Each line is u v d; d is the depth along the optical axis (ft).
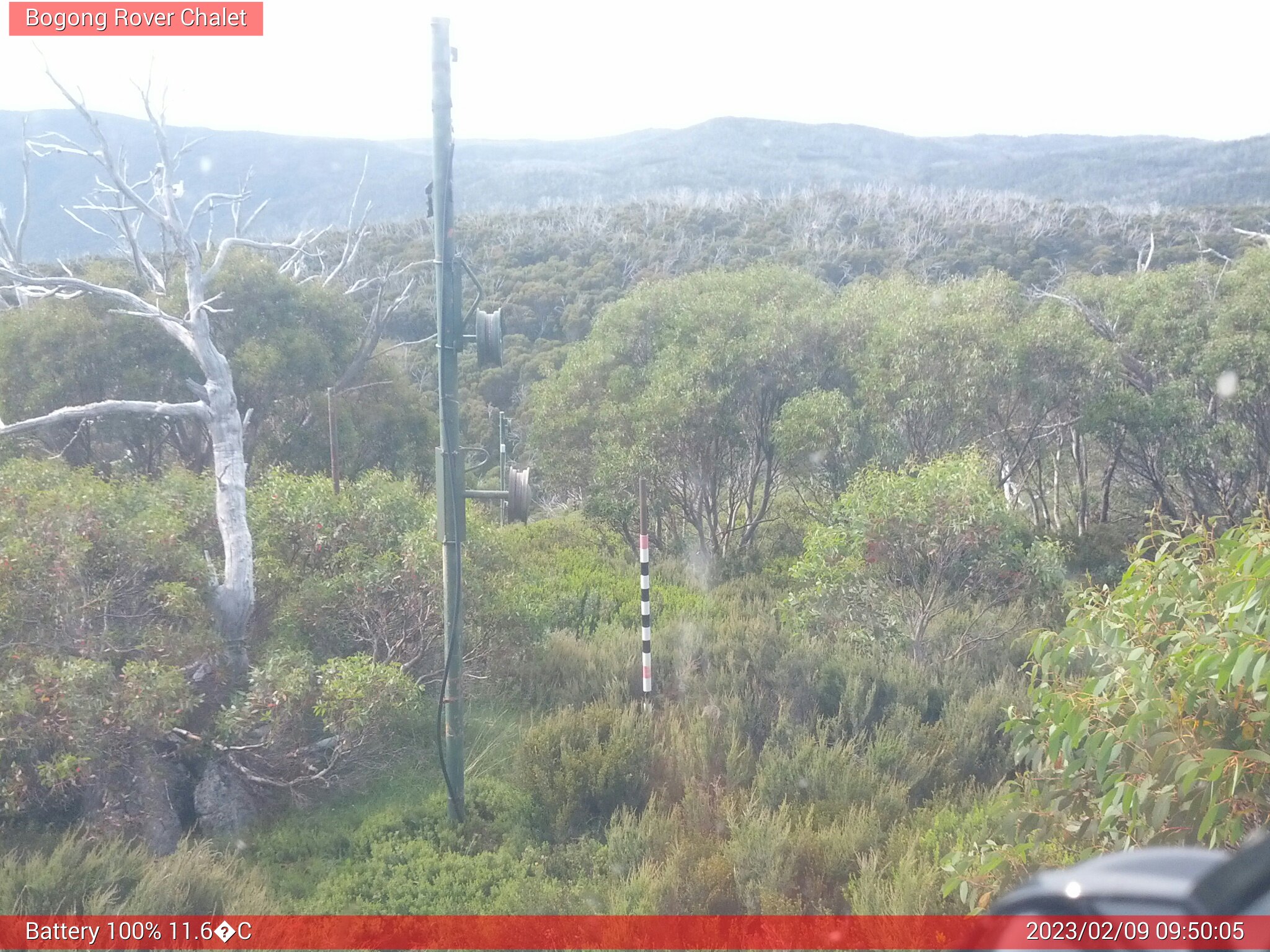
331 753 26.53
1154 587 15.81
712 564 54.60
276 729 24.77
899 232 217.56
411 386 77.51
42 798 22.67
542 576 47.98
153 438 61.87
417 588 29.86
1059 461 64.85
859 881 18.58
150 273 58.03
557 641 35.78
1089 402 53.01
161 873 18.72
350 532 31.68
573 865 21.54
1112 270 162.09
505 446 99.09
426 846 22.18
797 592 39.58
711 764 25.41
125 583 26.03
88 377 59.06
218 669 26.17
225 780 24.90
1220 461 51.34
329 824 24.11
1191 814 13.52
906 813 22.11
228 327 63.10
